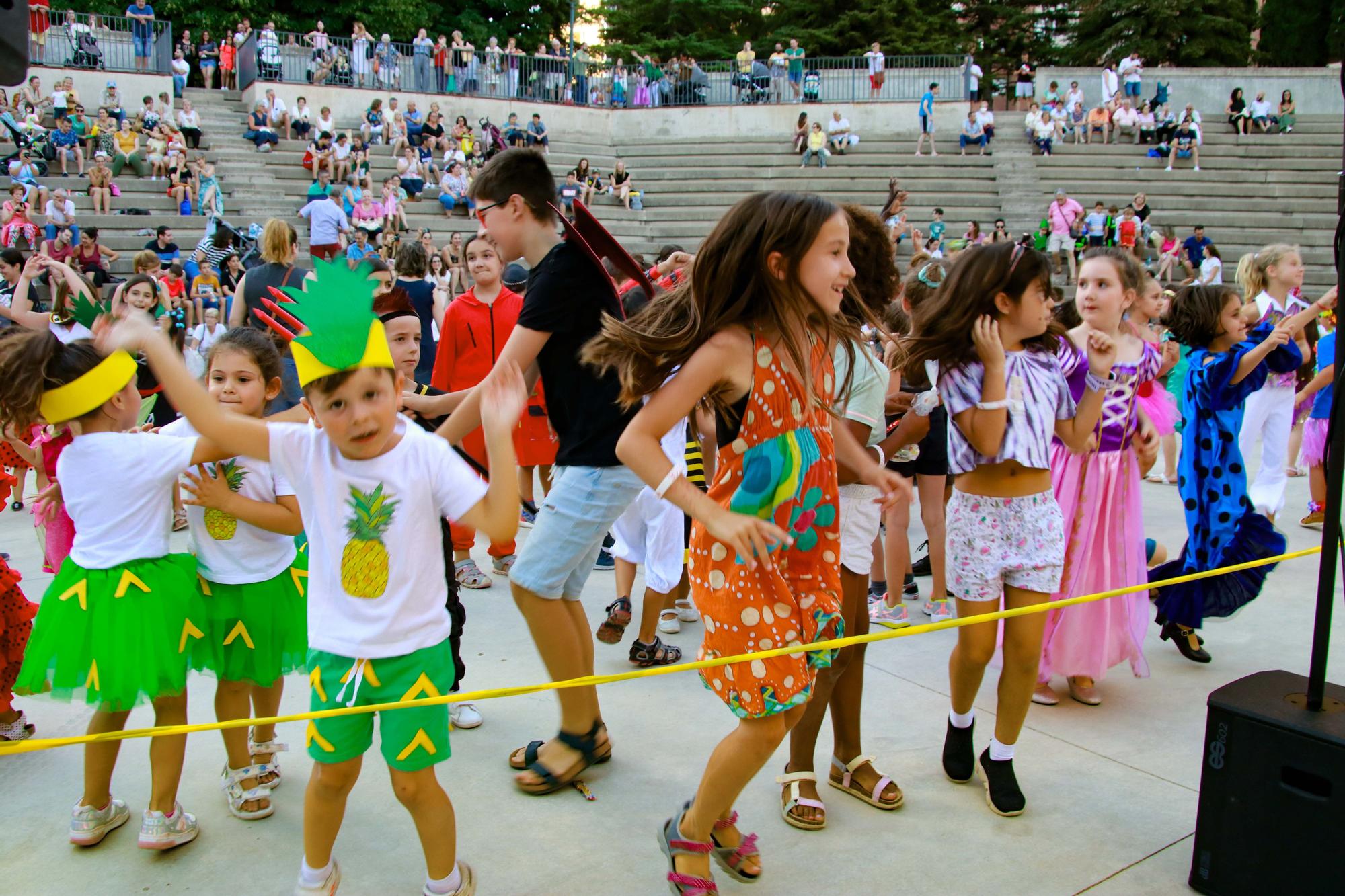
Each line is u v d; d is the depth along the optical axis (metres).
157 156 18.84
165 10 29.91
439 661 2.46
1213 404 4.26
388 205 19.06
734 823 2.77
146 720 3.74
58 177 17.78
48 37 21.02
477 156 22.78
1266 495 6.54
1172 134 24.02
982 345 2.98
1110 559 3.84
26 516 6.86
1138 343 3.91
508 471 2.30
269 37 22.75
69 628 2.65
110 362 2.71
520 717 3.75
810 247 2.35
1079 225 19.92
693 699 3.95
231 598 2.92
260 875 2.73
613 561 6.06
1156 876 2.79
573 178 22.44
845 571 3.10
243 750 2.99
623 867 2.79
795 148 24.98
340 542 2.38
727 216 2.39
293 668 3.10
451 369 5.62
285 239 5.76
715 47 38.62
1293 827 2.51
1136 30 37.88
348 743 2.42
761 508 2.45
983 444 3.04
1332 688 2.74
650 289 3.33
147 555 2.73
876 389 3.19
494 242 3.29
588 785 3.25
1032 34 42.09
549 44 37.03
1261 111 24.77
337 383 2.27
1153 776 3.37
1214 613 4.27
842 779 3.23
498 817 3.05
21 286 6.82
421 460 2.41
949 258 4.59
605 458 3.06
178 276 11.80
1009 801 3.09
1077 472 3.78
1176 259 19.41
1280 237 21.30
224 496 2.77
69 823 2.99
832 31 37.66
